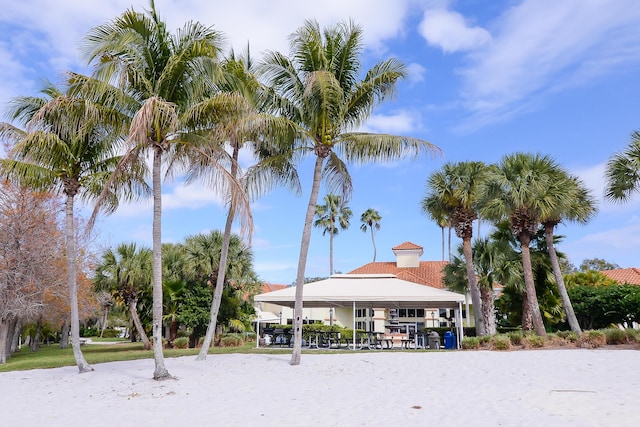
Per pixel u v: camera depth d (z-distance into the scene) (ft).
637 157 55.31
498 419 25.40
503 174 64.08
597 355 49.52
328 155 53.36
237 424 25.53
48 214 74.08
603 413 26.02
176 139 44.34
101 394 35.76
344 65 50.37
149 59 42.96
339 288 72.49
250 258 91.50
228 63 49.85
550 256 69.31
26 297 70.08
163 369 41.27
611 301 81.35
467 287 82.84
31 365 56.90
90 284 88.69
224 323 91.61
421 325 107.04
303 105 50.24
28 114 49.37
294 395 33.96
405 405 29.78
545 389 33.50
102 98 44.29
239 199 42.24
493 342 60.75
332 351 65.05
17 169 46.70
